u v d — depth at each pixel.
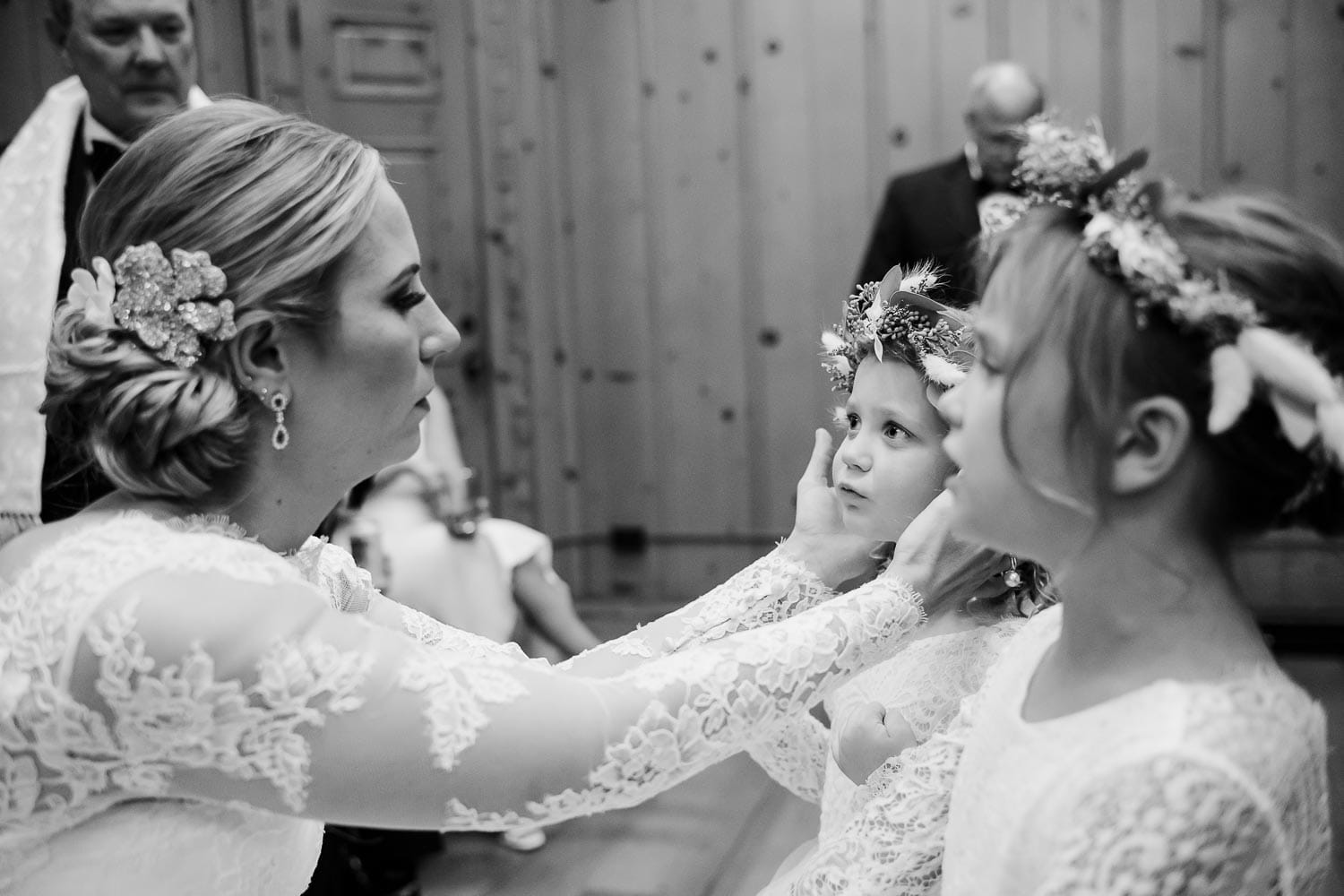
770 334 5.44
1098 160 0.91
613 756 1.11
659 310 5.55
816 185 5.30
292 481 1.18
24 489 2.14
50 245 2.26
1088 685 0.91
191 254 1.09
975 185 4.16
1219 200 0.88
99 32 2.39
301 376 1.14
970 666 1.40
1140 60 4.89
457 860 3.18
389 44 5.13
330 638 1.07
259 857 1.17
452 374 5.45
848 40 5.19
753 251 5.41
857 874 1.17
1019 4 4.98
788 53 5.26
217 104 1.19
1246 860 0.80
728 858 3.11
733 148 5.37
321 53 5.01
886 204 4.26
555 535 5.68
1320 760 0.87
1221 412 0.81
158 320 1.09
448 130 5.28
